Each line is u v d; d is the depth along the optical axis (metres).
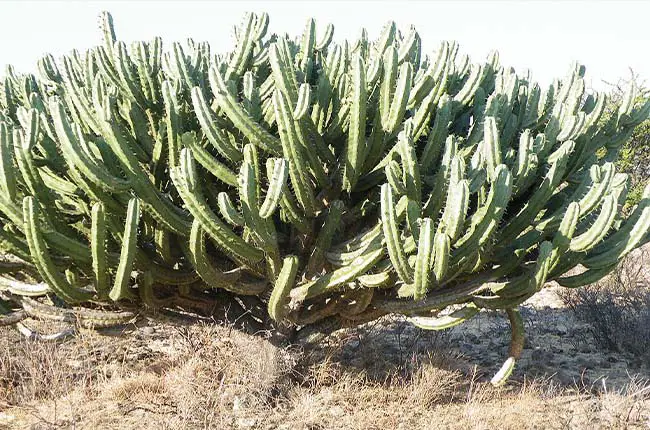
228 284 4.84
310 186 4.61
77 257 4.43
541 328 7.84
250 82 4.79
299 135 4.37
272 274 4.86
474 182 4.53
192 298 5.43
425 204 4.67
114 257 4.60
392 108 4.50
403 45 5.40
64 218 4.83
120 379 5.69
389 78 4.50
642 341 7.02
